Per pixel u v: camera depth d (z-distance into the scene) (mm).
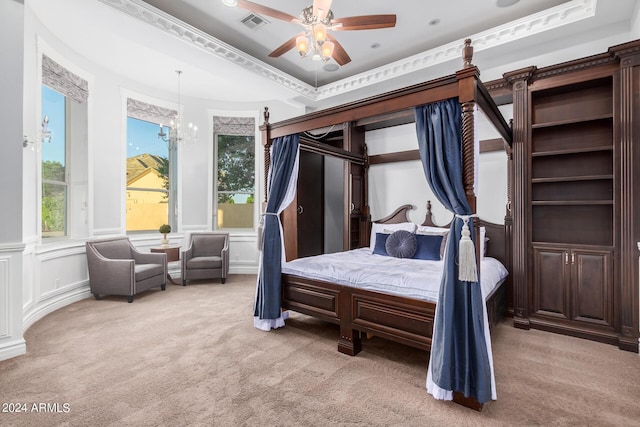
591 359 2637
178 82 5359
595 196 3281
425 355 2723
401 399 2074
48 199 4129
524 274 3373
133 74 5047
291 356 2693
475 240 2066
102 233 4828
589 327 3074
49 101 4059
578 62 3074
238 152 6324
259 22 3602
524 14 3434
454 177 2100
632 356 2691
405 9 3342
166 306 4074
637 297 2797
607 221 3221
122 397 2076
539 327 3316
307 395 2111
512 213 3533
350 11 3373
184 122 5914
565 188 3412
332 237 6129
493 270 3182
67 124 4449
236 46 4109
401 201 4805
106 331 3215
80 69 4371
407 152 4672
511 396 2104
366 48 4141
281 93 5082
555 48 3580
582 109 3350
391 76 4488
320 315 3023
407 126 4773
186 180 5941
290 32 3793
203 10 3383
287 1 3248
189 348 2830
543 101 3545
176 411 1936
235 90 5711
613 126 2967
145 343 2930
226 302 4266
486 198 4066
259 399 2064
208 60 4004
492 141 3934
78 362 2549
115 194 5020
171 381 2275
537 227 3547
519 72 3377
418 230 4227
